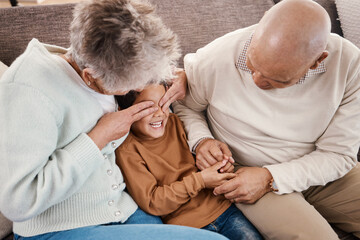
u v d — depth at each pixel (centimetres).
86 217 83
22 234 78
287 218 97
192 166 113
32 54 74
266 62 83
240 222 104
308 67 86
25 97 68
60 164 73
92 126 84
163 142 113
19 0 301
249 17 150
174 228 80
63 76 76
